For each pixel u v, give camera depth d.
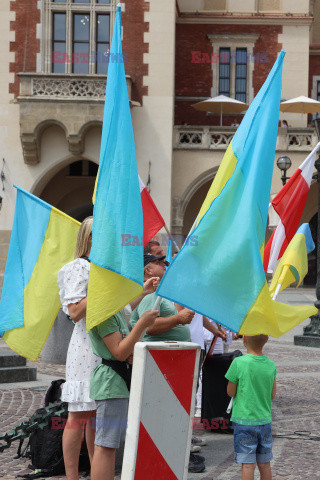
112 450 5.34
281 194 9.17
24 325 7.27
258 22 37.53
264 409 5.95
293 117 36.56
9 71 32.78
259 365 5.96
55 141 32.72
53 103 31.61
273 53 37.53
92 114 31.56
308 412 10.22
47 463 7.03
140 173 32.78
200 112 37.88
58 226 7.54
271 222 27.84
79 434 5.96
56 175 38.34
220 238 5.14
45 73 31.55
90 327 5.16
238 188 5.29
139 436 4.61
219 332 8.93
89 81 31.66
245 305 5.09
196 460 7.34
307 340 18.16
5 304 7.39
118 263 5.22
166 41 32.78
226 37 37.69
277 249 9.27
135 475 4.58
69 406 5.96
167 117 32.88
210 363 8.95
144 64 32.88
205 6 37.81
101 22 33.12
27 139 31.80
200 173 34.00
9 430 8.77
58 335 14.47
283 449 8.16
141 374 4.62
